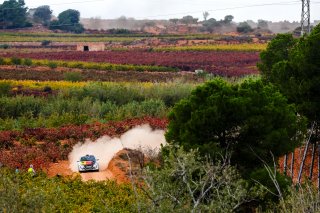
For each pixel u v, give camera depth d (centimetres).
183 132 6391
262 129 6100
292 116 6488
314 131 8150
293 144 6412
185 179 3372
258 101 6341
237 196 3550
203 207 3347
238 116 6134
